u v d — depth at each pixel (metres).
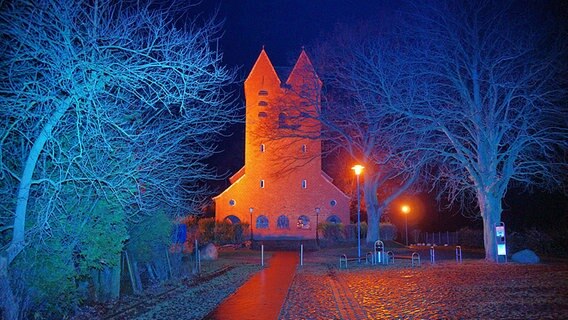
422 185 48.97
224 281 21.36
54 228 12.35
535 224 45.22
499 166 32.81
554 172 28.48
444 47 26.97
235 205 57.75
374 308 14.12
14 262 11.78
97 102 12.09
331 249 45.47
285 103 47.56
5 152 12.48
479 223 57.59
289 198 57.97
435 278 20.72
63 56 11.40
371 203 45.72
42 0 11.55
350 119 42.19
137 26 12.77
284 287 19.20
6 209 11.65
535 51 25.95
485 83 28.25
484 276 20.84
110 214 14.05
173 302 15.70
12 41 11.90
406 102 27.12
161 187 15.41
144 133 14.01
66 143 12.40
